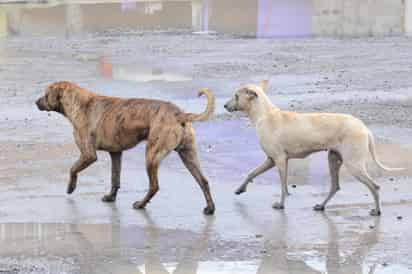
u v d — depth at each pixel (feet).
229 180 37.68
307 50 74.90
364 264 26.48
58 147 43.93
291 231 30.04
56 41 81.87
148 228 30.50
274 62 68.54
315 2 95.20
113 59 71.00
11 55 73.77
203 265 26.40
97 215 32.22
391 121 48.78
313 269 26.03
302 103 53.26
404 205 33.53
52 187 36.40
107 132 33.68
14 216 31.99
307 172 39.06
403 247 28.17
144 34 85.51
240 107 34.24
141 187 36.52
